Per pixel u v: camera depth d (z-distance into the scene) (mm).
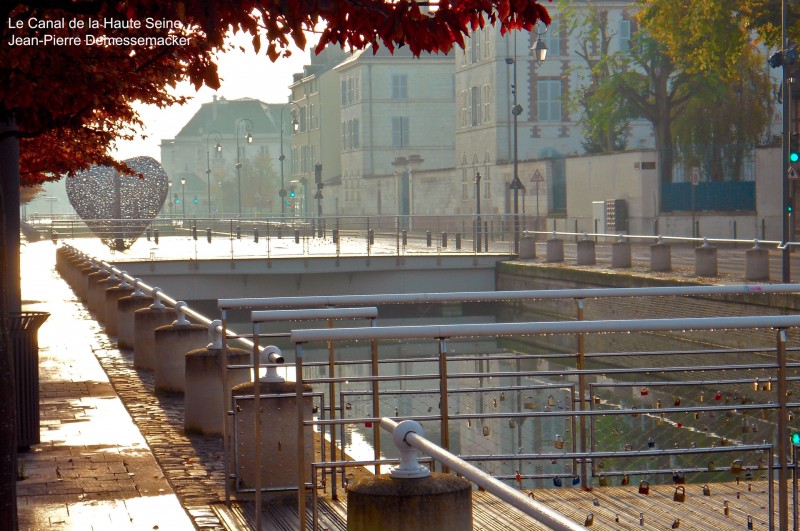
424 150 109750
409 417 7918
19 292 15328
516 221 56156
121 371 19328
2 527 7258
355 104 111125
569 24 77312
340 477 10203
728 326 7418
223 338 9727
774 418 10516
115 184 58750
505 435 10664
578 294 9750
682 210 55688
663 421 10641
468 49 86000
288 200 114312
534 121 80812
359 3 7012
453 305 47406
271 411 9516
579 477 8766
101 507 9664
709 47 49094
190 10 7332
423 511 5238
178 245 63312
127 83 10648
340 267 46938
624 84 59656
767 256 31438
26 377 12266
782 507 7785
